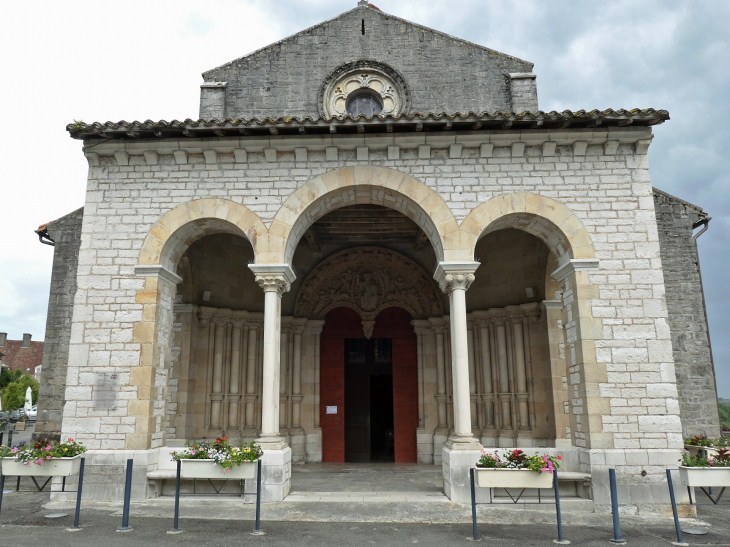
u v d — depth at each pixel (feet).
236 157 33.47
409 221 46.09
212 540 22.22
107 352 31.07
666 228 43.37
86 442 29.91
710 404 40.55
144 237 32.63
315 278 49.88
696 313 41.98
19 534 22.84
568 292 32.99
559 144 33.24
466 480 29.25
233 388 45.52
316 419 48.32
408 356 50.24
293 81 48.47
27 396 124.16
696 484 25.84
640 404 29.78
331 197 34.04
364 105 49.14
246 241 48.60
